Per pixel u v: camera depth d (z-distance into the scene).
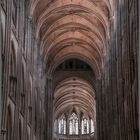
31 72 48.75
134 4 30.05
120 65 38.97
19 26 41.03
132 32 32.44
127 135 34.12
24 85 44.44
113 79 45.44
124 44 36.03
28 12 46.94
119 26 39.91
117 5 42.34
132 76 32.06
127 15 34.28
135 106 30.94
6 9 34.31
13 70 38.81
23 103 43.81
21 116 42.34
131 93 32.34
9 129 36.97
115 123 42.66
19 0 41.22
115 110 43.03
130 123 32.31
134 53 30.42
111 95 47.94
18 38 40.69
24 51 44.53
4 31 33.84
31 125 48.69
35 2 48.22
